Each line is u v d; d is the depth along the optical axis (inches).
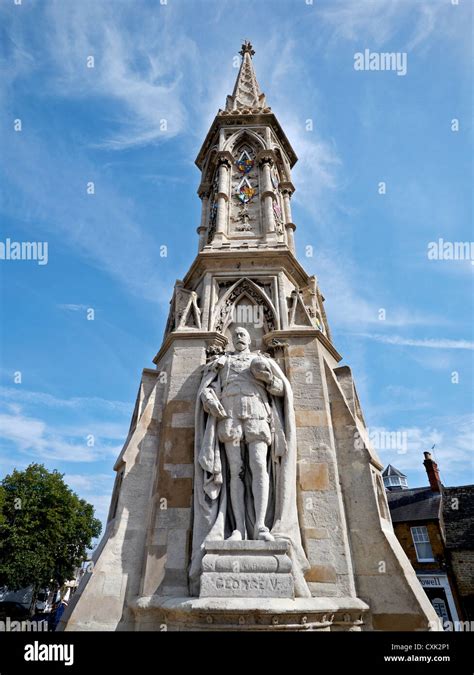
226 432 303.1
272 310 418.6
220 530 276.7
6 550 1307.8
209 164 635.5
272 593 236.5
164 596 275.6
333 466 324.8
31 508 1379.2
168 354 406.6
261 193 549.0
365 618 281.9
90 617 277.4
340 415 356.2
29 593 1648.6
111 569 297.3
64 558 1421.0
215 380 335.9
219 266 450.9
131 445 347.3
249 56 850.1
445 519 1194.6
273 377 321.4
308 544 295.1
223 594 237.5
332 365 416.5
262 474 290.5
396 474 1745.8
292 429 312.3
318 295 500.4
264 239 498.6
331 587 280.5
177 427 343.3
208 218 599.8
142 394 399.2
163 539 298.8
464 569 1054.4
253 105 724.0
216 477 292.4
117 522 316.2
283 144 668.7
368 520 312.2
